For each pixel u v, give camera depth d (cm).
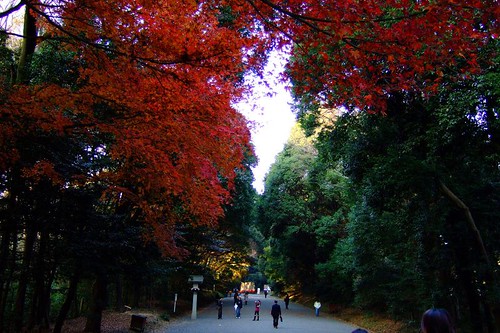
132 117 725
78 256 981
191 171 920
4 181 866
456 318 1232
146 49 601
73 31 667
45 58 945
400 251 1478
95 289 1337
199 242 2383
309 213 2966
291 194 3155
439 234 1214
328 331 1822
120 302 2028
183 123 722
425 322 254
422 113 1173
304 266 3709
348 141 1446
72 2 591
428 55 493
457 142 1127
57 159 905
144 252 1193
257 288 7819
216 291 4056
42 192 910
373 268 1816
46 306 1241
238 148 838
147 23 570
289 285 4822
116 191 1086
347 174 1515
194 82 633
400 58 489
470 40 587
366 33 472
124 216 1156
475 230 1085
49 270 1013
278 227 3341
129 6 564
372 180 1278
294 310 3281
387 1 445
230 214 2684
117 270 1103
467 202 1167
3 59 1022
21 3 584
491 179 1200
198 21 564
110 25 592
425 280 1271
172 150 823
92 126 784
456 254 1208
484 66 865
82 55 744
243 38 566
